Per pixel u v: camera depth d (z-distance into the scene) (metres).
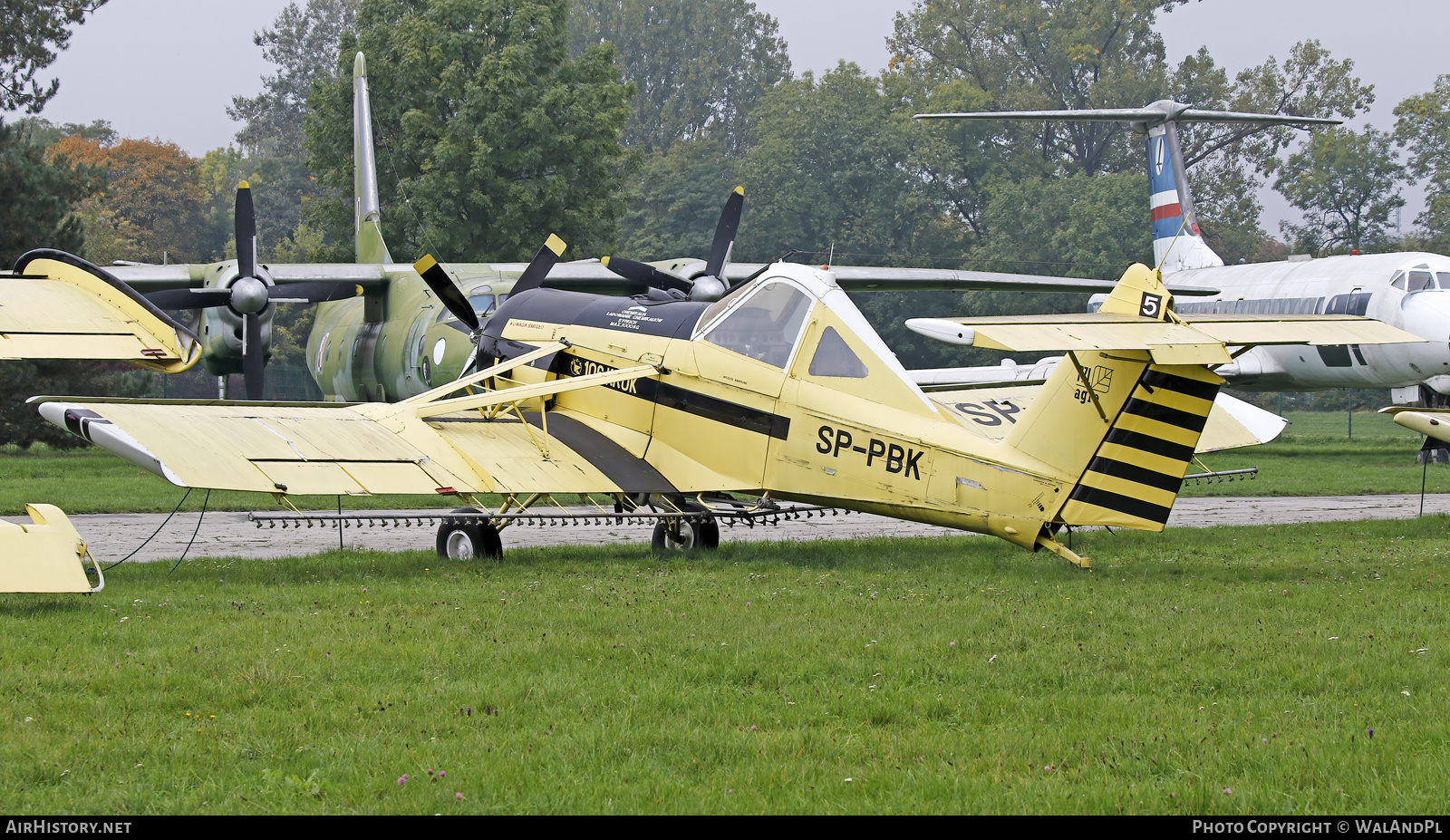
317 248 167.88
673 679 24.62
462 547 45.12
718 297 66.81
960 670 25.16
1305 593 34.47
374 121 159.88
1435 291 103.94
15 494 74.62
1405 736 20.56
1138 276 34.19
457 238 151.25
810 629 29.02
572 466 46.41
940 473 39.56
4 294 43.12
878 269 99.00
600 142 157.12
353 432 44.53
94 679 24.05
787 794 18.25
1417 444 143.50
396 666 25.50
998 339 30.27
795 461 43.19
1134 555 44.88
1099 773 19.09
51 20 116.25
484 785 18.42
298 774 19.05
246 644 27.52
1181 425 35.28
